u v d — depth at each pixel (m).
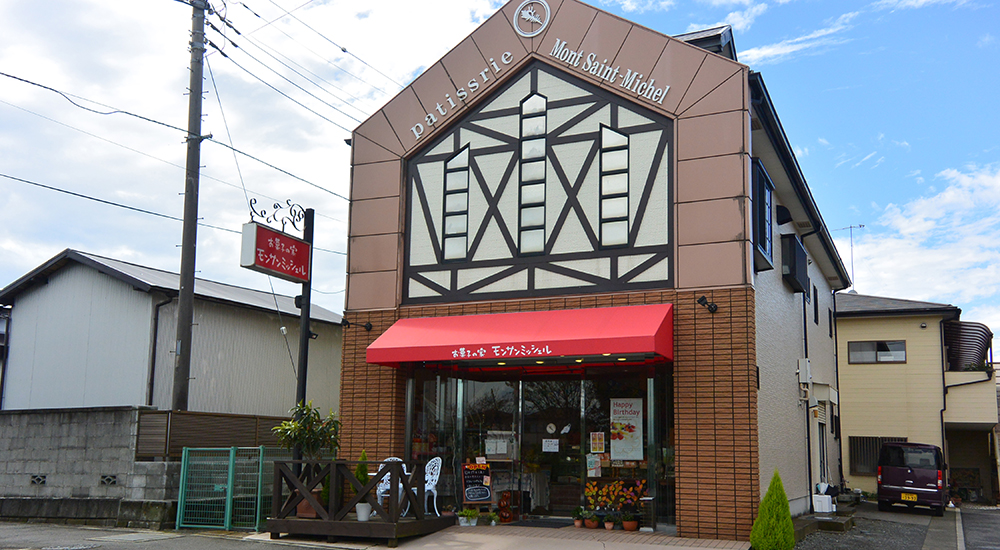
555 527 11.86
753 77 11.53
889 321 25.03
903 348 24.72
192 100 15.03
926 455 19.02
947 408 23.89
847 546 11.77
